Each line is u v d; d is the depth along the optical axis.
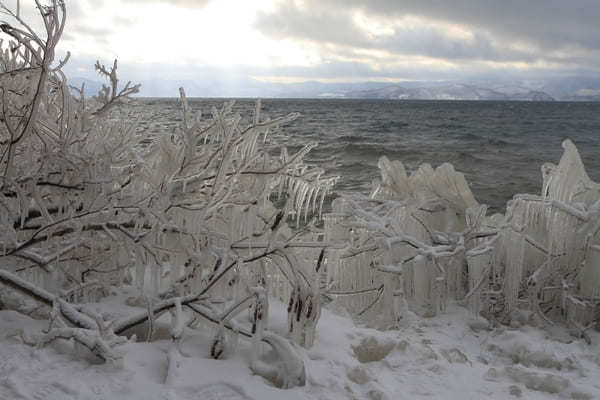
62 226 3.26
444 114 94.25
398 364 3.17
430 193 5.06
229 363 2.75
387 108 133.50
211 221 3.76
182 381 2.49
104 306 3.53
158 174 3.68
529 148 30.55
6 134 3.44
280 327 3.36
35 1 2.75
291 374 2.65
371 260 4.29
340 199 4.93
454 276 4.71
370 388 2.72
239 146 3.50
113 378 2.45
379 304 4.31
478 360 3.53
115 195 3.47
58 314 2.78
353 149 25.70
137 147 4.35
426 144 32.19
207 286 3.02
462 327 4.15
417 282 4.48
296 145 27.44
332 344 3.18
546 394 2.99
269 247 3.12
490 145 32.34
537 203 4.57
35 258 3.20
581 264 4.32
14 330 2.86
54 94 3.88
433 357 3.30
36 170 3.32
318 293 3.07
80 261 3.57
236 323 2.91
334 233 4.64
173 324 2.92
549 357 3.46
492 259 4.40
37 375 2.41
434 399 2.76
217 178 3.22
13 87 3.40
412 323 4.15
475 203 5.05
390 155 24.59
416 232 4.72
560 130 50.84
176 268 3.50
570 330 4.18
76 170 3.33
